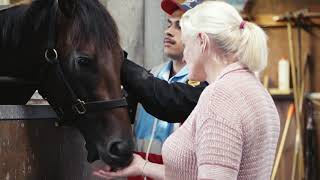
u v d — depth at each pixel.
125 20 4.68
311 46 6.15
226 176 1.92
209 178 1.92
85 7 2.63
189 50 2.16
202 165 1.95
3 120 2.18
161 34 4.63
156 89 2.65
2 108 2.19
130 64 2.71
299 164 5.93
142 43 4.69
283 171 6.06
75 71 2.60
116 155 2.46
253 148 2.00
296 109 5.94
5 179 2.19
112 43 2.61
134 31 4.68
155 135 3.08
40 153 2.41
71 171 2.67
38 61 2.73
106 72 2.58
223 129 1.95
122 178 2.82
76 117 2.61
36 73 2.77
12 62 2.81
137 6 4.67
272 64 6.19
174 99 2.65
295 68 6.13
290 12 6.04
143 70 2.70
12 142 2.23
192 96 2.67
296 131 6.00
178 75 3.00
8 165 2.20
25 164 2.30
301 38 6.16
